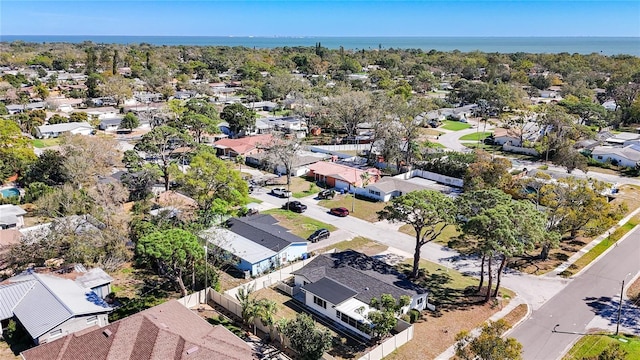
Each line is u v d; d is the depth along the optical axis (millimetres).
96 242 45156
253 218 56344
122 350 29812
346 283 41469
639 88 133750
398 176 77812
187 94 153875
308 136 108312
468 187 66375
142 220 51219
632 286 44438
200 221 48750
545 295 42938
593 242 54062
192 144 70812
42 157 68250
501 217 38281
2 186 69125
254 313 35938
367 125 112938
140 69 194375
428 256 50906
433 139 107188
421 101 108438
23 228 52625
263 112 138000
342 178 72812
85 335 31266
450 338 36188
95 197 52062
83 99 145000
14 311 35688
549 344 35625
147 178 63281
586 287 44344
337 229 57906
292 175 79438
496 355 27141
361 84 170875
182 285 39938
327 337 32562
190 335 31469
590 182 55000
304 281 43281
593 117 112812
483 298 42188
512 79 188000
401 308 36969
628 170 83250
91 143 68250
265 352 34062
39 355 30297
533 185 57062
